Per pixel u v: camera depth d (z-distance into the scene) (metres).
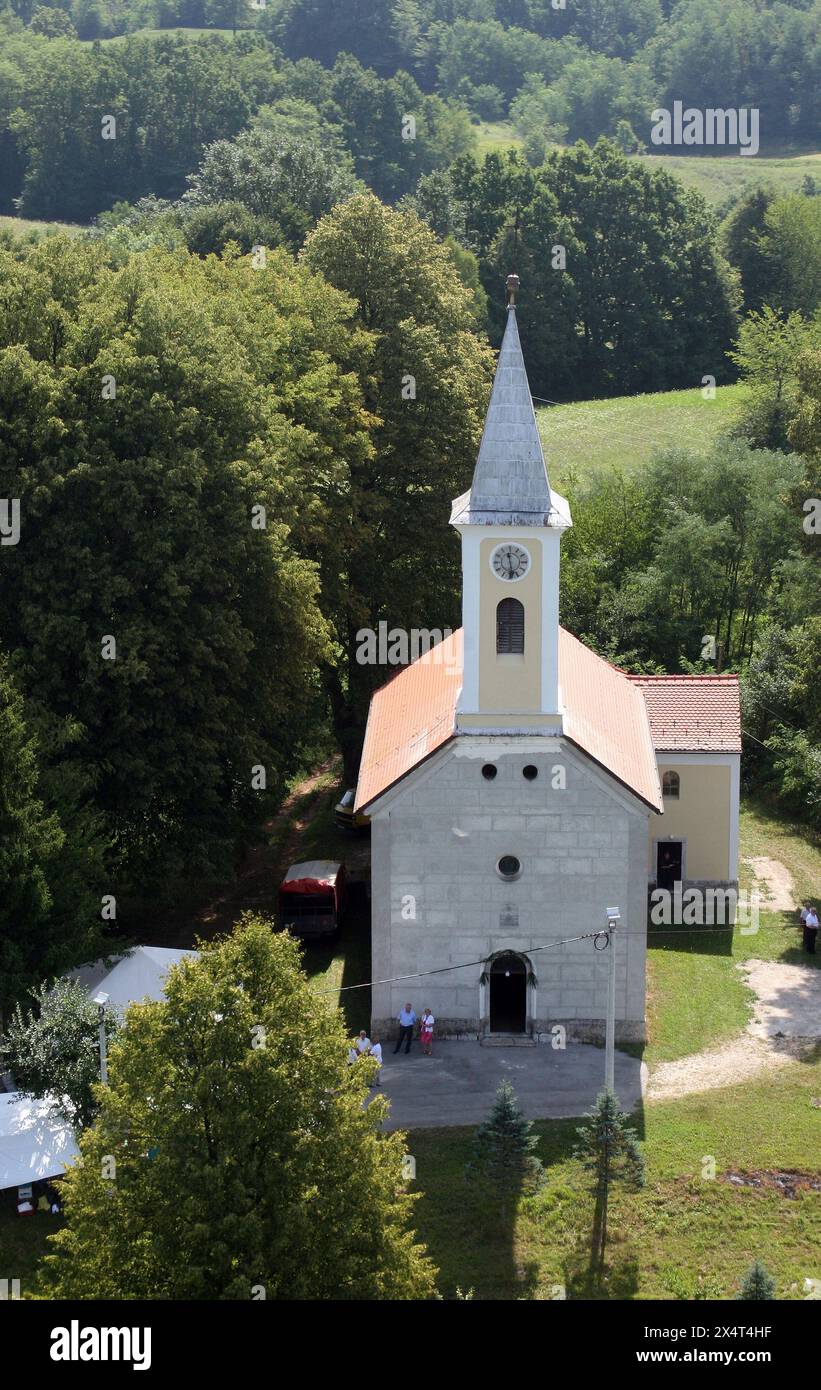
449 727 41.81
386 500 61.41
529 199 125.19
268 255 65.81
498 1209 35.16
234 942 29.27
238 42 164.25
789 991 45.91
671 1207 35.06
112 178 143.12
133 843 47.47
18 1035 36.44
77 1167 27.92
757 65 166.12
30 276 47.94
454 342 65.94
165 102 144.50
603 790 41.75
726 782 51.97
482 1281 32.72
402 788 42.00
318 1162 27.28
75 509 45.91
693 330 125.94
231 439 49.69
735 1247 33.78
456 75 175.00
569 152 126.94
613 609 70.50
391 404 62.75
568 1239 34.12
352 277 64.44
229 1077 27.03
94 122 142.38
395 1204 28.30
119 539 46.59
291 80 154.12
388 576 63.09
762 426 96.81
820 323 97.94
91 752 45.53
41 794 41.69
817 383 56.41
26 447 45.47
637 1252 33.66
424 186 120.25
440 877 42.47
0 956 38.50
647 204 125.44
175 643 46.25
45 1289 27.30
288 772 54.66
